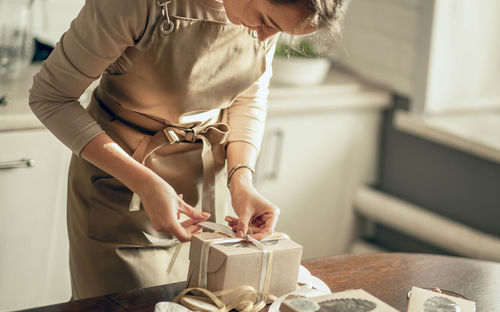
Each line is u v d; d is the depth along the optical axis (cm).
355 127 311
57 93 139
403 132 311
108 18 131
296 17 117
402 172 315
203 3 141
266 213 143
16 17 235
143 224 159
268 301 129
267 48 160
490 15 295
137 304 126
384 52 308
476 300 142
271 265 127
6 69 237
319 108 291
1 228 221
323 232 319
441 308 129
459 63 297
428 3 282
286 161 294
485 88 308
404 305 136
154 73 145
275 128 285
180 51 143
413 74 297
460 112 307
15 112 212
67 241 239
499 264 161
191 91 148
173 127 155
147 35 139
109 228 159
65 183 231
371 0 309
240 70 152
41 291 237
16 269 229
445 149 293
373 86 314
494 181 274
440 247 292
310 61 286
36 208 226
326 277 145
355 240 330
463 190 288
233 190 151
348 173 317
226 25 144
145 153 154
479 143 272
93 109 161
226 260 121
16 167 216
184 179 160
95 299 126
